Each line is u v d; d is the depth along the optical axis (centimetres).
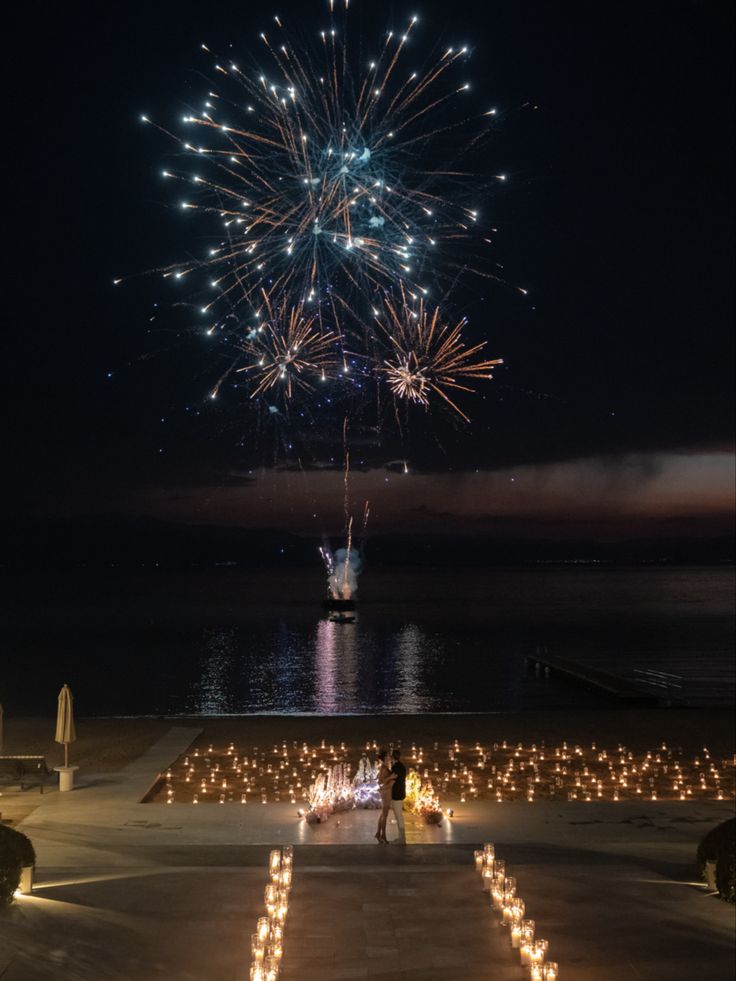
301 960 1088
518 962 1079
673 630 9625
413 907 1273
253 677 6053
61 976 1020
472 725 3312
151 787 2295
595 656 7169
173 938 1147
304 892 1338
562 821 1958
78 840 1769
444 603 15388
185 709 4806
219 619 11538
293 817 1980
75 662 6831
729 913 1254
